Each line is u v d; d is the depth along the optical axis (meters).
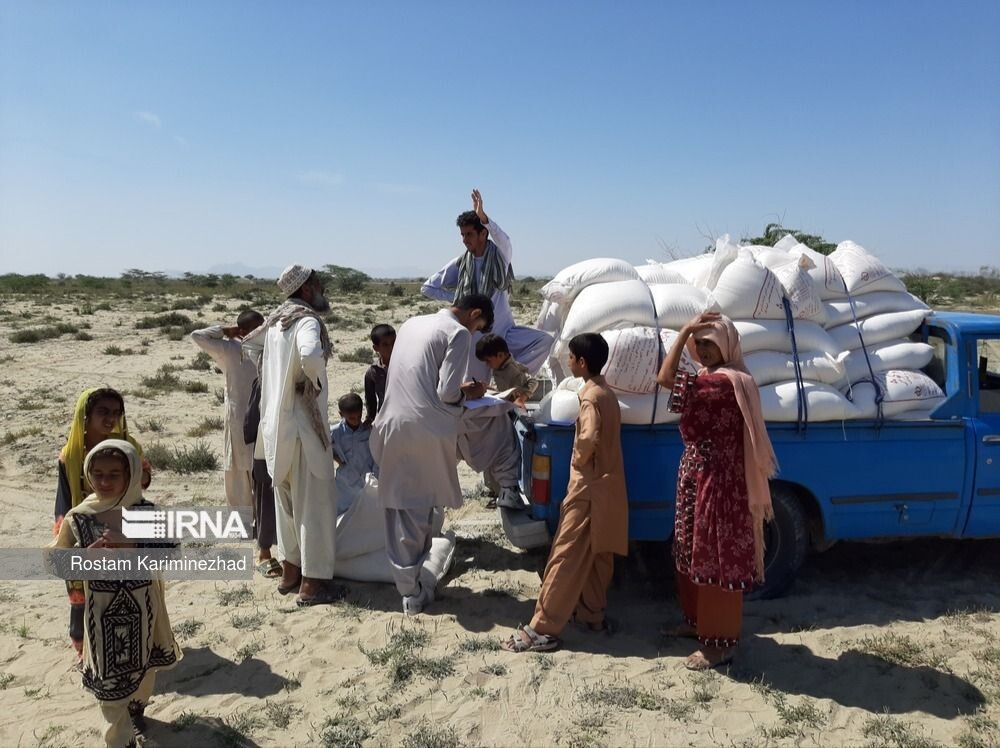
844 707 3.90
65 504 3.94
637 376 4.75
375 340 6.30
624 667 4.32
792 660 4.36
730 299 4.95
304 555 5.14
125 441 3.74
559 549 4.48
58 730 3.80
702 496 4.14
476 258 6.19
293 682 4.21
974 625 4.78
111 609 3.46
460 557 6.08
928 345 5.31
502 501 5.32
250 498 6.51
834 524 5.02
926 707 3.89
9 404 12.70
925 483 5.04
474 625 4.87
